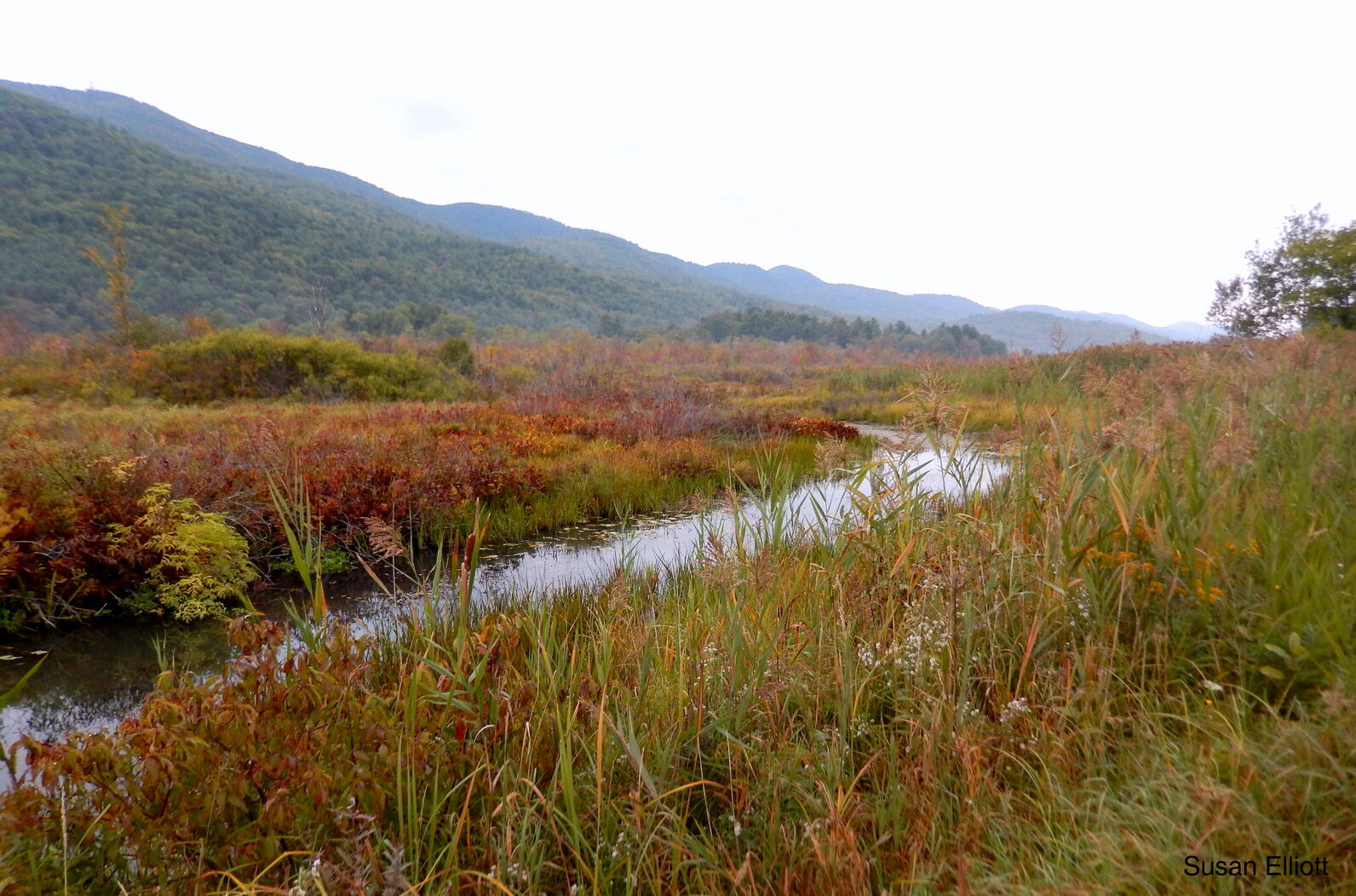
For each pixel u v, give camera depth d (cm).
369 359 2133
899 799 217
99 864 213
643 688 279
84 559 602
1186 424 357
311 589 278
